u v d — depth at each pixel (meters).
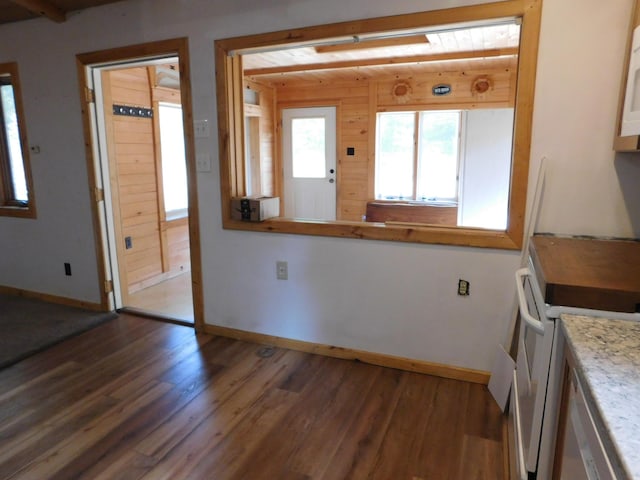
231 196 2.89
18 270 3.89
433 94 5.24
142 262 4.20
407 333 2.56
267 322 2.94
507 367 2.17
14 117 3.87
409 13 2.23
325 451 1.91
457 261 2.37
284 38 2.52
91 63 3.14
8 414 2.18
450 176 5.49
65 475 1.77
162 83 4.29
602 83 1.96
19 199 4.01
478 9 2.10
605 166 2.02
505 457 1.87
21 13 3.18
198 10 2.72
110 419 2.14
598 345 0.99
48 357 2.78
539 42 2.02
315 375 2.55
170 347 2.93
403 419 2.13
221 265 3.01
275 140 6.09
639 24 1.67
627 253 1.63
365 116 5.61
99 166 3.36
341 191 5.90
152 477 1.76
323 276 2.71
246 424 2.09
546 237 2.06
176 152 4.63
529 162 2.12
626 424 0.69
